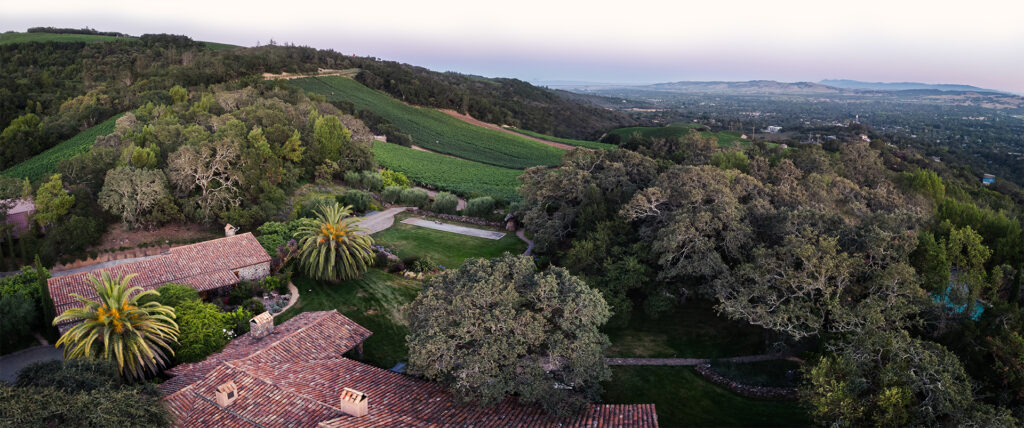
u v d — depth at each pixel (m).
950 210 44.94
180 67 143.62
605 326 39.16
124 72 145.50
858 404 22.86
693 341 36.97
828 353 29.31
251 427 22.31
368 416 22.92
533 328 26.70
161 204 56.34
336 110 118.69
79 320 34.75
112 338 28.33
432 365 26.23
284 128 78.56
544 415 25.20
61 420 18.66
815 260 30.23
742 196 44.72
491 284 28.38
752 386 30.73
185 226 58.53
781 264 32.59
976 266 35.22
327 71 184.88
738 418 28.39
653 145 102.06
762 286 31.62
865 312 27.44
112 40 181.62
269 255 46.88
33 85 136.50
